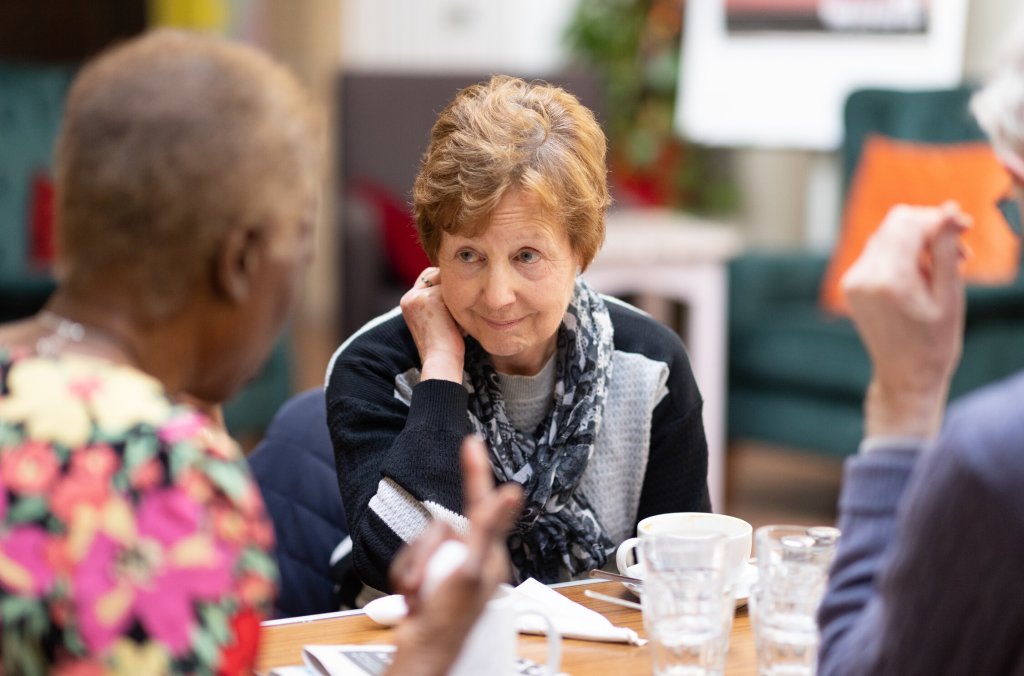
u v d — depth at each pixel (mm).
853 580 1184
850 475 1214
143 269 1122
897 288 1189
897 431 1202
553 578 1920
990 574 1024
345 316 5391
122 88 1119
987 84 1188
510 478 1881
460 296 1824
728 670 1478
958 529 1029
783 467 5621
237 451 1166
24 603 1018
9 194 5156
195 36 1192
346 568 2029
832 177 6363
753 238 6828
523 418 1942
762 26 5805
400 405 1938
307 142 1185
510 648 1312
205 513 1071
